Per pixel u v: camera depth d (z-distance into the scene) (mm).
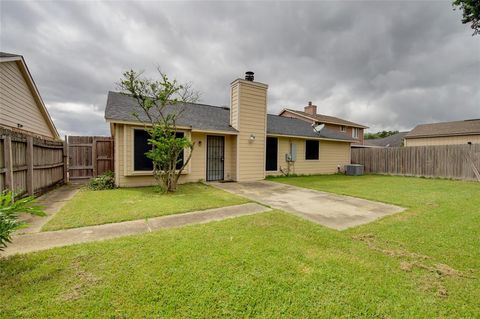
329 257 2637
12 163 4824
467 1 7801
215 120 9984
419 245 3035
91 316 1668
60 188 7656
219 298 1896
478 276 2311
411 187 8227
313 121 22906
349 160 15055
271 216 4258
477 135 18562
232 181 9430
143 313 1712
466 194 6801
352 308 1823
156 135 6793
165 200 5473
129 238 3070
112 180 7695
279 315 1736
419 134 22375
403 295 1992
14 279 2070
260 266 2400
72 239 3043
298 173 12508
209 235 3219
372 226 3783
